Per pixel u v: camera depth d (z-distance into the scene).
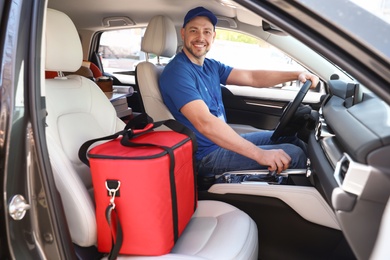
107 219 0.94
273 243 1.50
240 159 1.71
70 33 1.24
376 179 0.74
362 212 0.78
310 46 0.66
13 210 0.76
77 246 1.10
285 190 1.40
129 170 0.92
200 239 1.15
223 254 1.04
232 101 2.57
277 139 1.77
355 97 1.20
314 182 1.37
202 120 1.58
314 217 1.38
